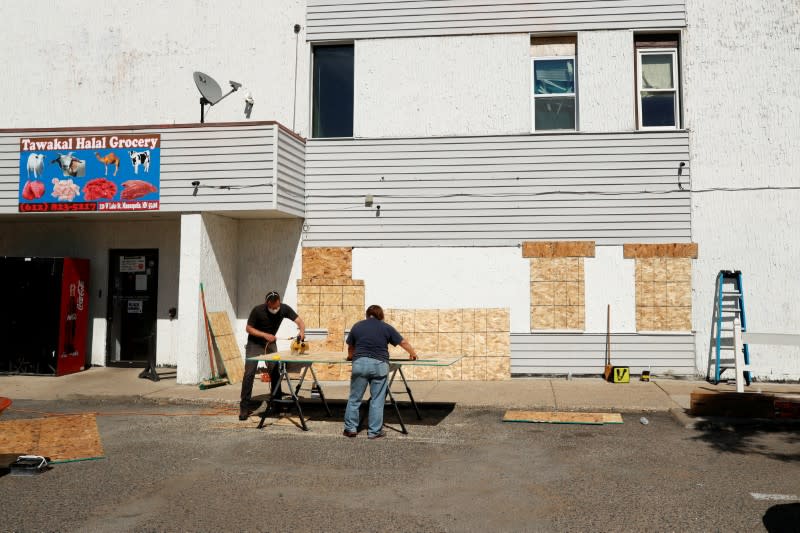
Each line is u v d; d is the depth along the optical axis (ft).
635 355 40.34
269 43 44.70
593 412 32.30
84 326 44.70
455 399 34.76
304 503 19.34
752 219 39.78
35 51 47.16
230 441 27.07
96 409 33.86
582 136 41.34
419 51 43.14
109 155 39.78
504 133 42.06
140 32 46.21
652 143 40.75
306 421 31.12
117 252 46.14
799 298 39.11
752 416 29.48
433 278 42.22
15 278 42.52
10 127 47.01
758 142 39.93
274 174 38.70
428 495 20.03
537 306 41.22
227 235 42.73
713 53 40.57
